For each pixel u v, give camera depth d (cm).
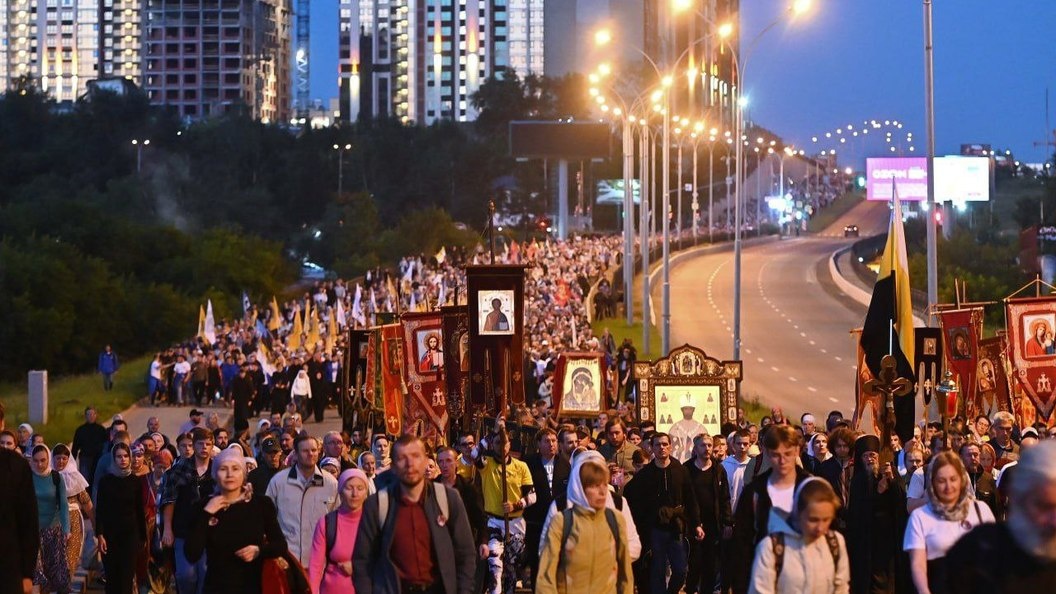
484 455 2588
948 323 3650
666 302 8756
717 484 2442
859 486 2111
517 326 3309
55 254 12512
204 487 2306
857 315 12306
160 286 13338
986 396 3656
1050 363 3481
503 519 2481
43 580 2427
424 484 1614
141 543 2492
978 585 1035
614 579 1669
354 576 1603
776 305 13100
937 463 1619
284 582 1761
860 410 2892
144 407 7631
